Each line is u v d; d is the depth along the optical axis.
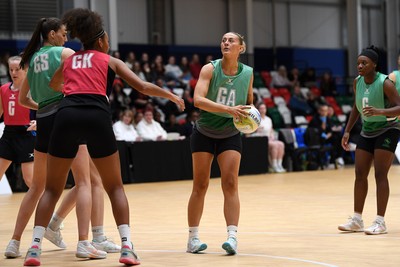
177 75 26.30
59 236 7.77
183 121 23.67
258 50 32.03
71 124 6.40
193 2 30.84
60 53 7.16
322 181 18.39
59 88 6.97
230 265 6.45
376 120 8.82
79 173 7.15
